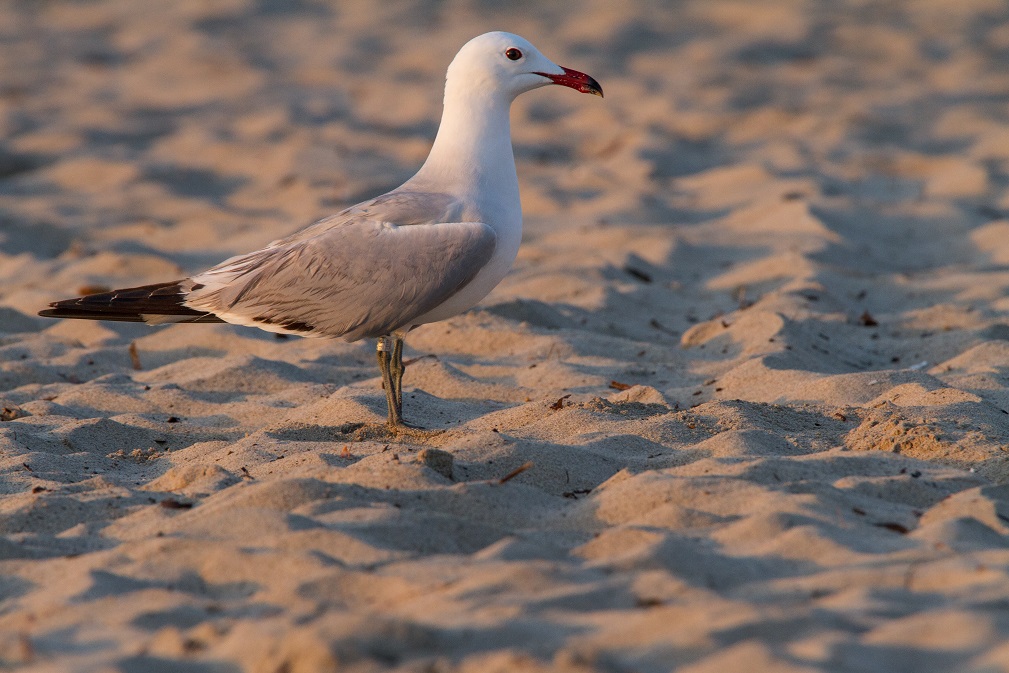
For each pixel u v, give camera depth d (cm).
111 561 632
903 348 1245
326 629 489
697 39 3819
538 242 1875
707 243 1820
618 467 817
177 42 3784
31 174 2348
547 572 571
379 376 1137
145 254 1716
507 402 1052
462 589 561
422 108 2991
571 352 1220
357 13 4250
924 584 561
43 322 1399
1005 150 2444
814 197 2047
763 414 912
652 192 2217
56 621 551
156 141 2656
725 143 2658
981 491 712
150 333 1374
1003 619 496
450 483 766
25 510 739
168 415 1020
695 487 726
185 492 778
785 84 3253
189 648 509
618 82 3262
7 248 1831
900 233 1905
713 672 461
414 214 879
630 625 504
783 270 1611
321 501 698
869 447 841
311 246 870
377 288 860
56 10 4241
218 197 2227
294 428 927
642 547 604
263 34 3969
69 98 3044
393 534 653
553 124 2869
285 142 2619
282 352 1244
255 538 650
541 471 801
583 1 4350
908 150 2531
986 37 3769
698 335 1285
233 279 891
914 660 473
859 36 3788
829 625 501
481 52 910
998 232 1805
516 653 475
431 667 473
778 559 615
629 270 1659
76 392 1077
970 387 1007
